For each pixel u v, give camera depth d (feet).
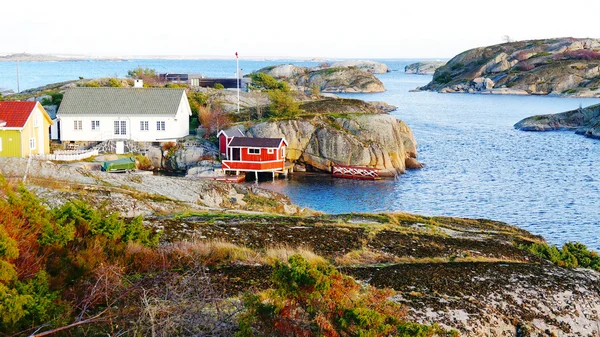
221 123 225.56
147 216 87.76
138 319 36.17
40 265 44.80
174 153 205.05
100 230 55.67
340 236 78.02
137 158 199.41
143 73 359.66
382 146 211.00
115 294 42.55
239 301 46.11
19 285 40.11
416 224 95.86
